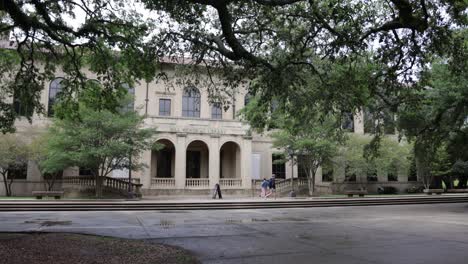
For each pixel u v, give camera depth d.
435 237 12.04
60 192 28.28
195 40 12.32
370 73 16.31
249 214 20.55
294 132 22.25
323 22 12.05
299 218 18.33
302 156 36.03
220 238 11.67
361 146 37.78
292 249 9.88
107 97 15.69
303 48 13.01
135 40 13.43
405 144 40.38
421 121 22.58
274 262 8.33
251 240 11.32
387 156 38.38
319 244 10.66
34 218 17.48
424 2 11.08
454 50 13.36
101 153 27.52
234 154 40.56
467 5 12.17
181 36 12.52
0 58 16.44
